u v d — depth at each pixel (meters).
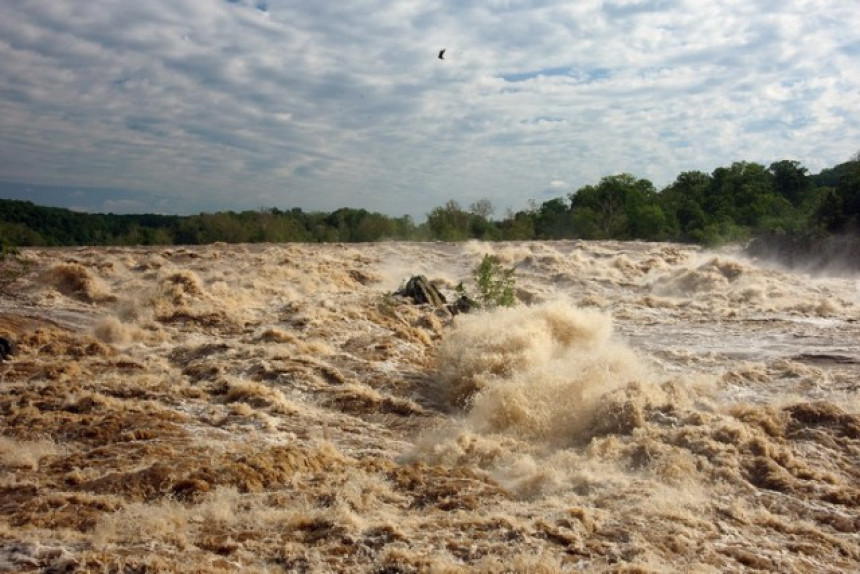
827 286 24.73
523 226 52.84
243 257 27.38
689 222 47.66
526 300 22.39
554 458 9.04
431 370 14.27
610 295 23.73
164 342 15.41
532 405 10.70
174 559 5.82
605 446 9.16
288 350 14.27
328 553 6.08
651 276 26.66
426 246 35.19
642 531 6.70
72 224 54.78
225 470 7.97
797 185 54.44
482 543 6.34
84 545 6.04
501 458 9.16
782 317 19.38
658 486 7.93
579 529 6.64
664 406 10.10
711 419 9.59
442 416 11.79
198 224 52.12
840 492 7.81
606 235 50.41
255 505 7.20
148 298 18.14
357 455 9.46
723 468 8.30
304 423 10.82
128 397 11.45
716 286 23.55
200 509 7.02
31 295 18.77
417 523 6.79
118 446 8.99
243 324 16.88
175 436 9.50
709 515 7.26
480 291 20.31
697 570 5.97
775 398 11.62
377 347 15.16
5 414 10.27
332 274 24.56
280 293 21.16
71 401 10.84
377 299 19.25
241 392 11.68
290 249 30.45
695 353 15.25
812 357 14.62
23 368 12.58
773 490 7.97
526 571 5.76
